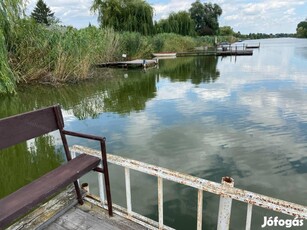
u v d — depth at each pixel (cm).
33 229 166
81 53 1036
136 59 1744
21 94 800
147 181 304
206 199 268
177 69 1465
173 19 3036
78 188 188
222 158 370
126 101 743
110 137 458
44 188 144
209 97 777
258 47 3250
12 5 698
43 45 891
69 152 189
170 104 699
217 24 4144
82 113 621
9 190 300
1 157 384
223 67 1538
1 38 614
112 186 292
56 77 927
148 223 170
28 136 162
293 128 491
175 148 405
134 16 2072
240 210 251
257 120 545
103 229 166
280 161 360
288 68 1407
